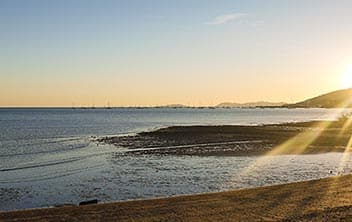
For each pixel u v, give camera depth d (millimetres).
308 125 99500
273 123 118125
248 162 37125
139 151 46156
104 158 40688
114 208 16484
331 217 15070
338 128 87688
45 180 28875
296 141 57656
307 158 40344
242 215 15398
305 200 18109
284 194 19500
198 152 44688
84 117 176750
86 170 33188
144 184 26891
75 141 60688
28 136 69625
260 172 31734
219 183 27234
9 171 33062
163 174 30625
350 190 20500
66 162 38375
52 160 39906
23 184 27375
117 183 27375
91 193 24359
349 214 15500
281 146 51188
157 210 16141
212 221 14531
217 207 16719
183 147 49844
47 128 93562
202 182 27531
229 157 40500
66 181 28391
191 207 16719
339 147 50500
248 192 20141
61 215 15320
